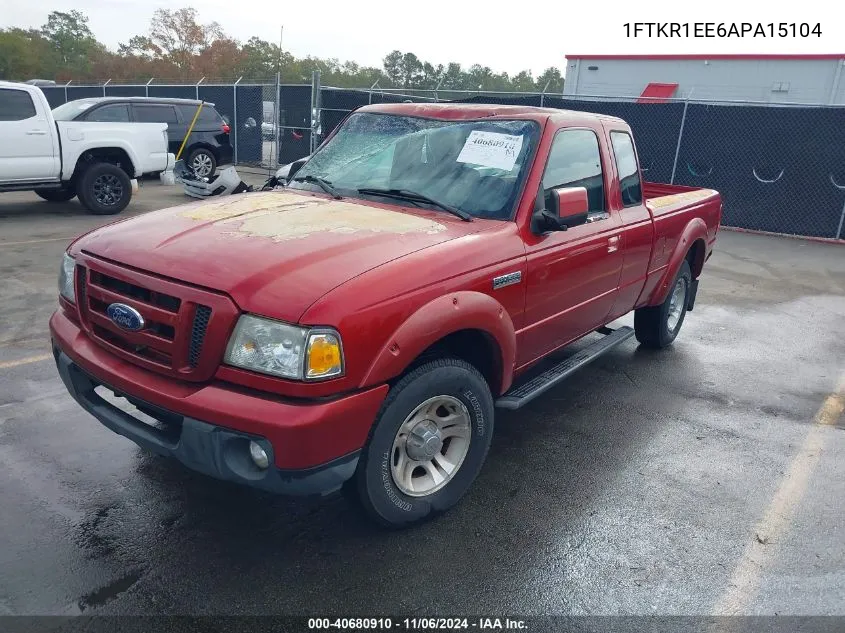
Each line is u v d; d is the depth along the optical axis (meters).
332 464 2.71
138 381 2.80
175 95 21.59
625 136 4.85
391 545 3.17
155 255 2.92
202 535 3.18
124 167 11.91
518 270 3.49
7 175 10.26
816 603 2.94
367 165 4.16
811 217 12.56
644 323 5.95
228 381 2.67
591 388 5.21
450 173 3.89
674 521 3.49
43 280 7.18
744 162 12.98
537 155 3.80
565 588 2.96
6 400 4.46
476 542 3.23
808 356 6.23
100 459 3.79
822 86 25.11
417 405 3.03
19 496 3.40
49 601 2.72
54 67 83.94
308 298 2.62
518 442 4.28
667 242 5.29
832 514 3.62
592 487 3.78
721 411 4.91
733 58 26.67
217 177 11.98
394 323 2.80
